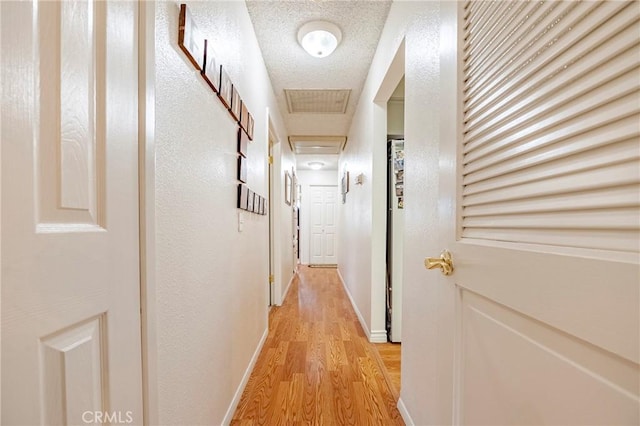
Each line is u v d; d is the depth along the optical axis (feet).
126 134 2.16
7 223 1.34
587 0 1.32
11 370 1.36
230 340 4.80
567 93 1.40
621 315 1.13
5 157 1.34
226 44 4.51
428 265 2.53
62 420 1.60
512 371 1.74
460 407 2.33
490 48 2.01
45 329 1.50
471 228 2.22
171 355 2.86
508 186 1.80
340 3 5.77
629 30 1.16
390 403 5.24
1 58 1.32
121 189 2.09
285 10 5.96
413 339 4.48
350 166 12.66
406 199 4.91
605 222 1.21
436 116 3.72
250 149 6.26
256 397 5.40
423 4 4.19
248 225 6.08
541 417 1.51
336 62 7.94
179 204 3.05
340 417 4.86
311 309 11.04
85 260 1.75
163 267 2.71
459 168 2.38
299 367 6.53
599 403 1.22
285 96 10.00
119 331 2.06
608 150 1.21
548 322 1.45
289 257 14.89
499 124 1.89
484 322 2.03
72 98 1.68
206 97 3.79
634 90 1.13
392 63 5.90
